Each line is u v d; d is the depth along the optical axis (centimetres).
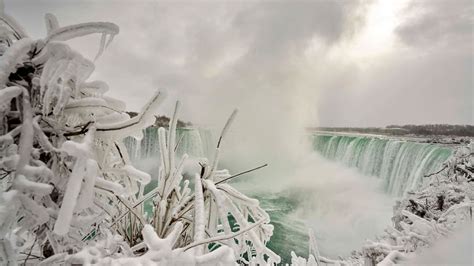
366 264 347
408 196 863
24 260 158
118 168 176
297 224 2114
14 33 154
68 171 153
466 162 866
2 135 138
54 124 152
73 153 124
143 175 176
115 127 161
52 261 142
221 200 196
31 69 145
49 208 143
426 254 207
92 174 130
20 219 151
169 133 208
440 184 809
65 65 142
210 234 211
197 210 178
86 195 131
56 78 141
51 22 158
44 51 146
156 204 218
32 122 141
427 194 775
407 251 326
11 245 127
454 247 194
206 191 216
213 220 222
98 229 179
